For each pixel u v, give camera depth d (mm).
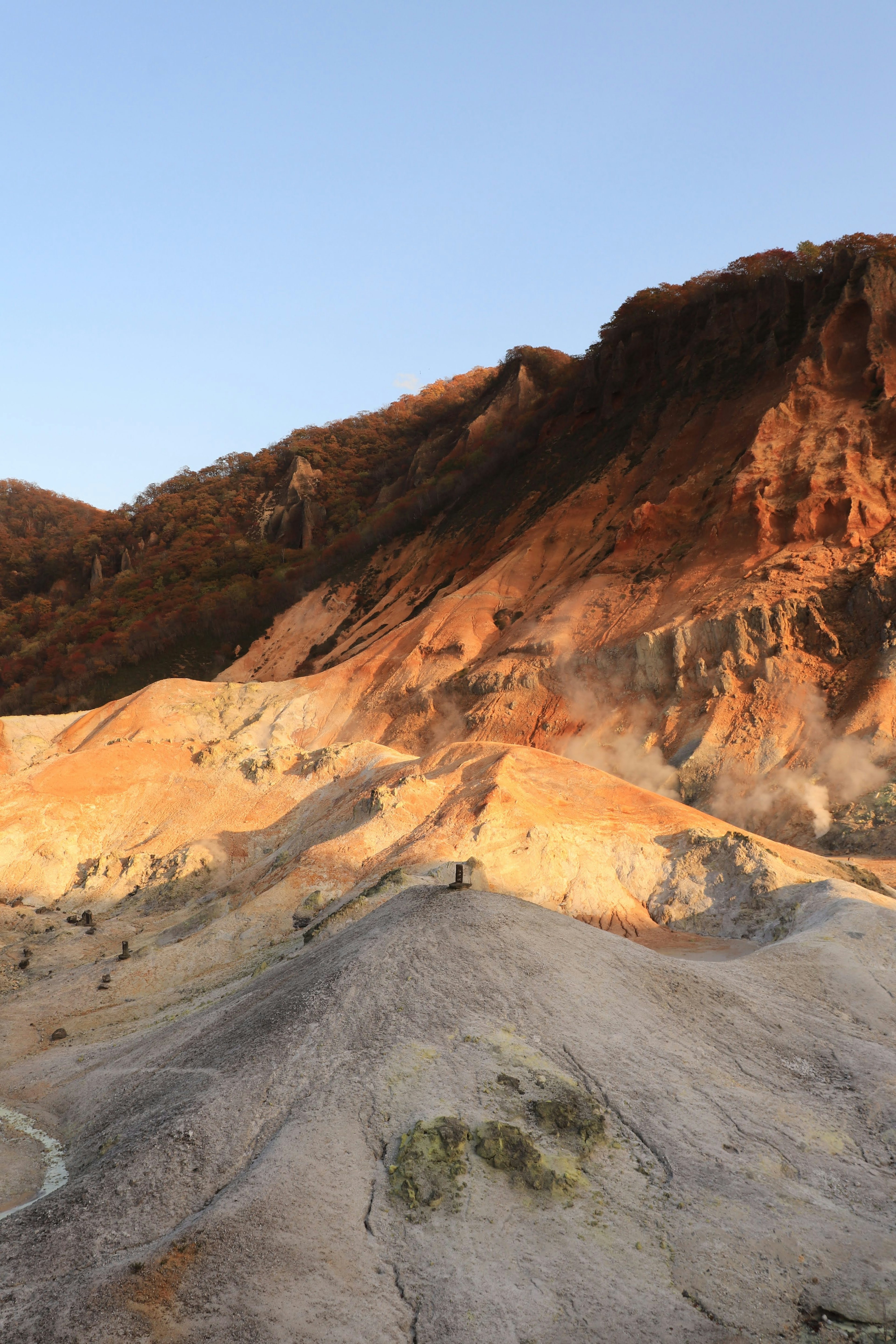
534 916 22953
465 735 67688
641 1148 16094
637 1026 19438
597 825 40375
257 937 37469
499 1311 12625
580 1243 13945
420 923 21672
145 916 48375
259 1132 16203
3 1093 25859
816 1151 16734
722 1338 12383
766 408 76250
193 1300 12492
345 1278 13000
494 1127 15648
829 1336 12492
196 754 62250
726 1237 14219
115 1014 32688
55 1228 14688
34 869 54219
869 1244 14336
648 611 67375
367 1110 16266
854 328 76188
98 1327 12102
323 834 46406
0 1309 12883
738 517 68812
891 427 67312
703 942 33094
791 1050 20234
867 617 56625
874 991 23641
